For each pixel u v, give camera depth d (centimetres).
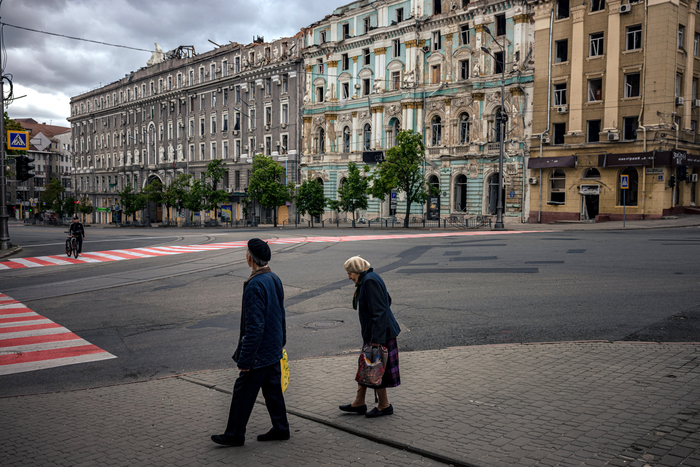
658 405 505
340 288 1341
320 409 557
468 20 4344
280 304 504
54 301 1309
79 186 10275
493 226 3891
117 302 1273
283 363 500
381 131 5012
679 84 3566
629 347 717
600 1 3672
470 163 4331
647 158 3381
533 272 1416
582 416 490
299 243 2603
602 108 3656
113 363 804
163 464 448
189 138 7444
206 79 7131
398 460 436
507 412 512
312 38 5638
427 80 4684
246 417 480
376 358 515
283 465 439
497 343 812
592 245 1970
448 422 498
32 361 818
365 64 5178
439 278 1409
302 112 5750
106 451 477
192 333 963
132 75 8625
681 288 1109
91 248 2684
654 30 3397
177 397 622
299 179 5831
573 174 3812
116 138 9125
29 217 11862
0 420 565
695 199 3800
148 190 7400
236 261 1961
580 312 962
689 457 401
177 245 2734
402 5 4841
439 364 691
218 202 6500
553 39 3891
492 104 4212
